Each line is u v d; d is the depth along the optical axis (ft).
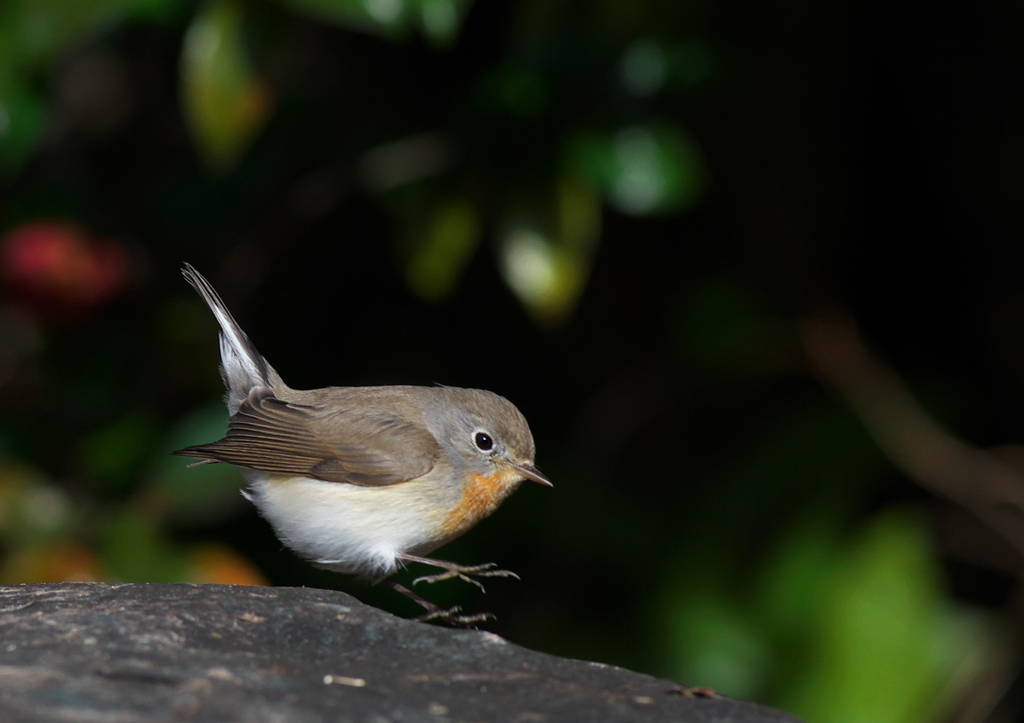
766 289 42.75
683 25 32.19
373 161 34.63
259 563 36.55
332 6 27.66
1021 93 43.37
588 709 15.26
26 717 13.78
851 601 34.32
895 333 46.34
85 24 30.42
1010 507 39.22
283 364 44.70
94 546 30.07
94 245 31.73
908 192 45.21
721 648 35.29
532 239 30.94
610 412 43.34
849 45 43.14
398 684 15.90
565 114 31.45
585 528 37.78
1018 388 44.57
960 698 35.17
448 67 40.63
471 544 37.65
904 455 38.91
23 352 33.01
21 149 30.76
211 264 37.37
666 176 31.09
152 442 31.58
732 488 38.32
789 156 42.63
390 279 47.09
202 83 29.35
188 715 14.16
